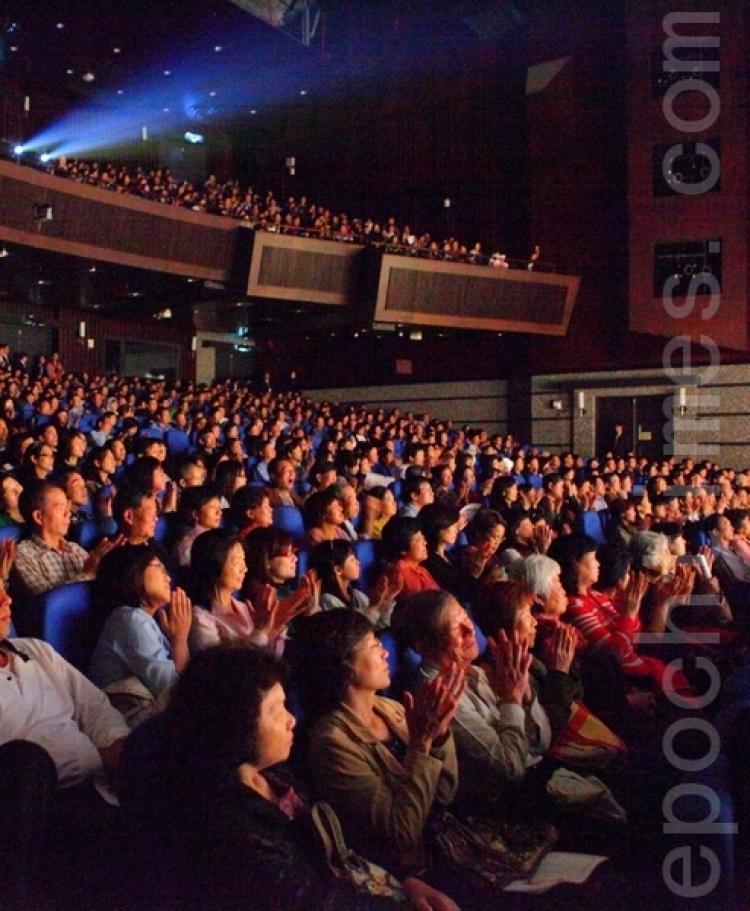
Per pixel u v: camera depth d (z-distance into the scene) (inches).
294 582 116.4
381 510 174.7
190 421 334.0
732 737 70.7
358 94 545.3
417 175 537.0
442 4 519.5
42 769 55.7
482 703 84.0
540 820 76.7
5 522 132.3
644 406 491.5
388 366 565.0
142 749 54.5
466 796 77.4
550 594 109.0
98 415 305.0
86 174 387.2
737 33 459.2
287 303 459.8
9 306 476.7
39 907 53.0
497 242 521.0
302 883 51.6
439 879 68.0
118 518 112.0
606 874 69.6
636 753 90.7
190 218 408.8
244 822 51.0
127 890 53.0
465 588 135.3
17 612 91.5
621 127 490.6
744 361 462.3
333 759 67.4
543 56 505.4
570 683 90.4
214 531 95.9
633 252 481.1
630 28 477.1
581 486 283.6
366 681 71.0
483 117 523.2
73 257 377.7
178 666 82.4
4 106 457.7
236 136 562.9
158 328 540.1
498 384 535.2
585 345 505.0
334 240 455.2
